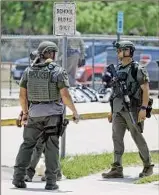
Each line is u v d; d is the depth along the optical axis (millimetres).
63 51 31922
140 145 29281
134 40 57750
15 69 67562
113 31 101938
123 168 32000
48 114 24781
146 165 29516
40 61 25203
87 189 26219
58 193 24578
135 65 28594
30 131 25109
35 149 27109
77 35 53344
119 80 28750
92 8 102438
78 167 30547
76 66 54281
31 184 26828
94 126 44250
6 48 72375
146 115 28656
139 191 25984
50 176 25281
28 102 25438
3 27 103500
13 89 64500
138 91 28594
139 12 100688
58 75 24781
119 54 28719
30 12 103625
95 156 33844
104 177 29469
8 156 34094
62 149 32781
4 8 103625
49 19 103000
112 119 29359
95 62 66938
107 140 40062
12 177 28641
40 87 24828
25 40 62750
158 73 61812
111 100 29203
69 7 31156
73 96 53219
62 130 25078
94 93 54500
